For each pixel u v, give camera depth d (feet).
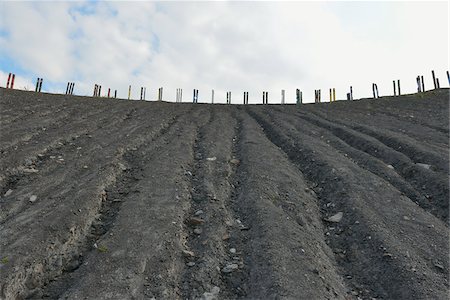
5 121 42.22
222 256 17.15
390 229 19.95
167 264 15.81
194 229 19.61
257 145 38.19
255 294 14.29
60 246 16.61
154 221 19.51
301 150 35.76
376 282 15.76
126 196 23.49
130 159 31.78
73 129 41.45
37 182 24.67
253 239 18.51
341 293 14.79
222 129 48.08
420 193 25.94
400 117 59.36
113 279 14.39
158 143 37.68
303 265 16.11
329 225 21.47
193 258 16.79
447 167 28.99
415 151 34.22
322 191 26.53
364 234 19.47
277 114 64.18
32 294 13.71
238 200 23.95
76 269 15.58
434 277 15.67
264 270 15.57
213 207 22.18
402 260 16.67
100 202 22.00
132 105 71.31
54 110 54.39
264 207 21.89
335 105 80.59
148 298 13.57
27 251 15.44
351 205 22.85
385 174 29.25
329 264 17.11
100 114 55.26
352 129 47.37
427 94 85.97
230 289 14.83
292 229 19.45
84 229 18.63
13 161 27.58
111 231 18.33
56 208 19.75
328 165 30.09
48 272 15.06
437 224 21.12
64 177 25.77
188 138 40.50
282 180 27.40
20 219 18.72
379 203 23.44
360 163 32.55
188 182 26.66
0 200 21.68
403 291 14.83
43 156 30.68
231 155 35.12
